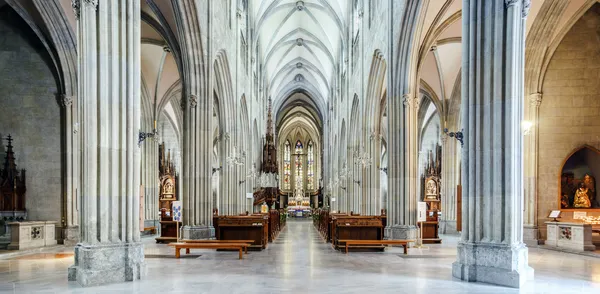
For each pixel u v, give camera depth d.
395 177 15.77
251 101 32.03
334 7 31.77
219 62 20.45
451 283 8.27
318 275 9.25
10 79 16.39
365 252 13.76
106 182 8.58
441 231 24.53
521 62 8.59
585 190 16.25
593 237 15.48
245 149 29.42
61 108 16.38
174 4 15.22
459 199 16.42
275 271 9.80
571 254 13.13
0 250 13.66
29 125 16.31
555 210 16.14
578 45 16.47
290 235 22.78
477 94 8.80
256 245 14.64
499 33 8.54
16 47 16.45
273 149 41.03
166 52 22.73
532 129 16.42
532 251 14.09
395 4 16.05
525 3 8.52
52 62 16.50
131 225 8.92
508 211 8.30
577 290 7.62
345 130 33.25
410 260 11.70
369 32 21.84
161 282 8.41
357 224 14.77
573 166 16.41
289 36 38.47
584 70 16.45
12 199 15.76
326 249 14.91
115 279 8.41
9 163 15.99
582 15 16.09
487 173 8.62
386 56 17.06
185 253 13.40
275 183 44.19
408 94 15.62
